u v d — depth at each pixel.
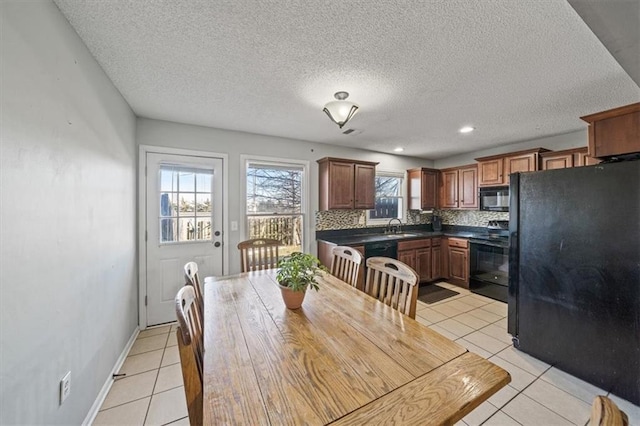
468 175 4.38
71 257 1.38
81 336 1.47
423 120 2.92
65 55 1.34
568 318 1.98
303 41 1.56
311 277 1.49
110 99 1.98
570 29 1.44
